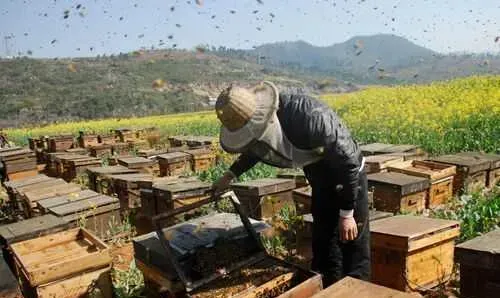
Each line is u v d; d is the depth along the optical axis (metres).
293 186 7.79
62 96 100.50
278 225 7.10
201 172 12.41
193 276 3.80
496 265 3.74
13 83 108.31
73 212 6.87
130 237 7.80
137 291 5.14
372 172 8.92
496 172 9.16
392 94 27.31
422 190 7.64
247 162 4.07
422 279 4.62
